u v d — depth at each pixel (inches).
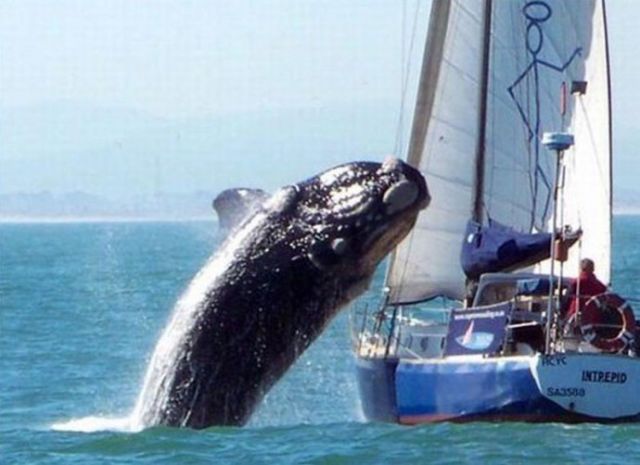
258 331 3494.1
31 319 7859.3
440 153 4670.3
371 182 3472.0
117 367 5654.5
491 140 4658.0
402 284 4621.1
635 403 3742.6
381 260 3511.3
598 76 4616.1
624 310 3831.2
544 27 4653.1
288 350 3518.7
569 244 4052.7
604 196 4562.0
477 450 3486.7
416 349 4190.5
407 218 3476.9
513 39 4667.8
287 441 3565.5
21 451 3570.4
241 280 3486.7
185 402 3567.9
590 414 3737.7
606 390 3732.8
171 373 3567.9
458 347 3949.3
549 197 4633.4
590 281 3890.3
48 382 5191.9
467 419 3836.1
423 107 4680.1
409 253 4618.6
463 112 4665.4
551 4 4653.1
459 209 4655.5
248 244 3494.1
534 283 3941.9
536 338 3895.2
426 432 3695.9
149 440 3523.6
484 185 4653.1
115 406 4564.5
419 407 3924.7
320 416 4114.2
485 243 4190.5
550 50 4658.0
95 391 4928.6
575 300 3843.5
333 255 3447.3
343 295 3501.5
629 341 3818.9
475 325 3932.1
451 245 4643.2
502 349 3873.0
